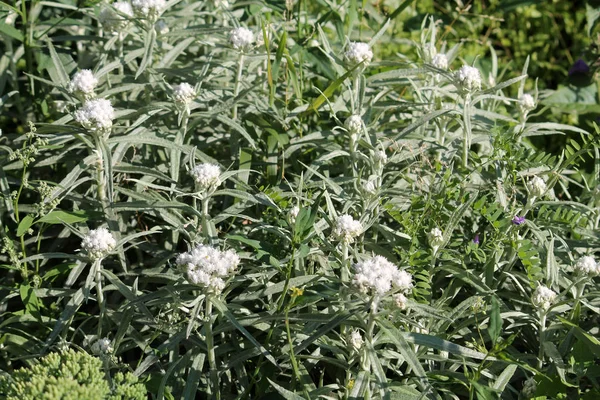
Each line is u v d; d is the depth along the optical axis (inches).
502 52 88.5
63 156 57.2
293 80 59.6
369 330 47.4
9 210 55.8
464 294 55.0
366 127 58.1
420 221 51.6
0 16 61.0
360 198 53.7
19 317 52.1
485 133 59.2
